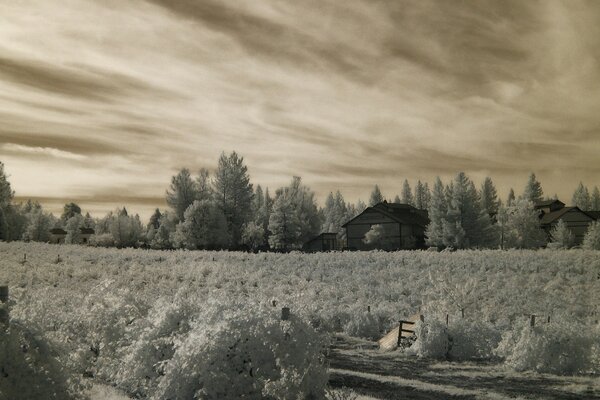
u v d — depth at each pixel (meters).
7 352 6.77
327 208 161.38
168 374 8.64
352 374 14.31
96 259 44.59
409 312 27.06
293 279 38.81
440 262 44.12
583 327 17.02
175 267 41.38
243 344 8.60
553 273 38.12
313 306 24.70
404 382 13.43
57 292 24.36
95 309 12.67
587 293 31.66
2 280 30.36
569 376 15.01
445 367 16.31
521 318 22.67
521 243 75.56
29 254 43.88
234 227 84.81
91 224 165.38
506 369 16.06
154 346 9.90
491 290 32.88
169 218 85.12
